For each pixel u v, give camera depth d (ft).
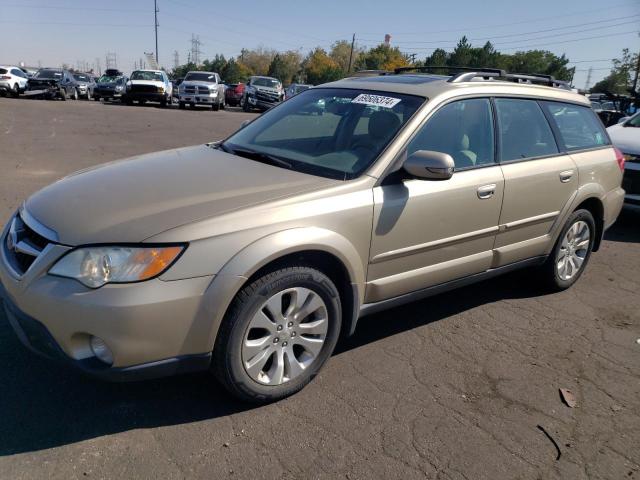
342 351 11.78
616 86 196.85
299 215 9.20
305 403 9.83
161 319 8.02
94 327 7.80
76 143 38.52
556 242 14.84
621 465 8.85
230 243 8.48
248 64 405.59
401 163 10.77
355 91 12.88
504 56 228.63
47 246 8.33
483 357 11.93
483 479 8.34
